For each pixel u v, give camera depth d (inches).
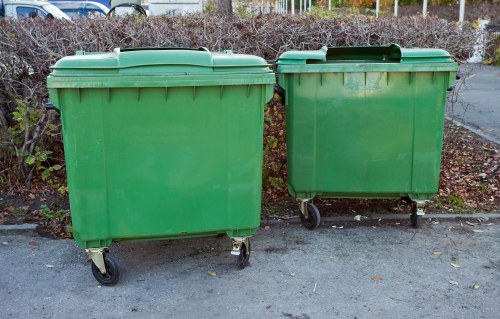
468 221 194.5
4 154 229.6
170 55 141.0
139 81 137.6
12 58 216.4
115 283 148.4
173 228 148.3
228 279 152.3
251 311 135.9
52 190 222.7
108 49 219.1
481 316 133.6
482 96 477.7
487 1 908.0
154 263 162.6
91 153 140.5
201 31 225.9
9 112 232.4
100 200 143.1
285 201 214.2
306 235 183.2
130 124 141.3
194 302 140.3
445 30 241.0
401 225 191.3
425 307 137.6
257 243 176.7
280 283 149.9
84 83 135.6
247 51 227.1
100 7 613.9
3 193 219.6
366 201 213.5
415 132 176.7
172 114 142.5
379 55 198.7
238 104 144.6
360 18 248.2
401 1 932.6
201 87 142.1
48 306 138.6
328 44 230.8
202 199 148.1
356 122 177.5
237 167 147.7
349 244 175.5
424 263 161.6
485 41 323.0
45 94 219.9
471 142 303.9
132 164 143.2
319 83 176.1
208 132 145.0
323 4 882.1
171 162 144.8
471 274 154.7
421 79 173.6
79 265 162.1
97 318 133.3
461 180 237.9
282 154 236.5
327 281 150.9
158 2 459.8
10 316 134.0
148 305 139.1
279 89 181.0
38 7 486.6
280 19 235.0
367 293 144.5
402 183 180.4
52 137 230.7
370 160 179.5
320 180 182.1
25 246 175.3
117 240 148.7
